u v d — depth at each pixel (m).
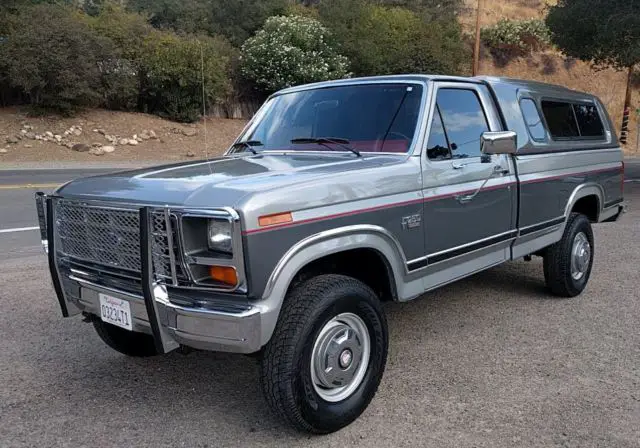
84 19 27.14
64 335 5.09
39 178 16.00
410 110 4.31
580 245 6.05
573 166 5.91
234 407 3.84
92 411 3.79
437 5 43.25
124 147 23.53
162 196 3.23
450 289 6.39
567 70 40.66
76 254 3.74
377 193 3.69
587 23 19.36
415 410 3.75
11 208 11.15
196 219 3.09
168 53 26.61
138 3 34.16
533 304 5.86
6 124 23.34
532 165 5.25
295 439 3.43
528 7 47.03
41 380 4.25
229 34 33.84
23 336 5.06
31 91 23.91
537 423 3.57
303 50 30.14
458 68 36.03
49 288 6.35
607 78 40.50
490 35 40.53
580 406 3.78
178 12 33.97
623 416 3.65
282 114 5.00
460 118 4.62
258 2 34.12
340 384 3.50
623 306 5.77
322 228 3.33
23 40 23.00
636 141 35.69
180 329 3.14
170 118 27.67
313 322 3.26
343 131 4.51
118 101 27.06
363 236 3.58
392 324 5.34
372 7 35.00
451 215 4.30
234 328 3.01
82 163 20.48
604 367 4.37
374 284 4.04
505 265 7.36
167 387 4.14
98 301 3.61
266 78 29.56
